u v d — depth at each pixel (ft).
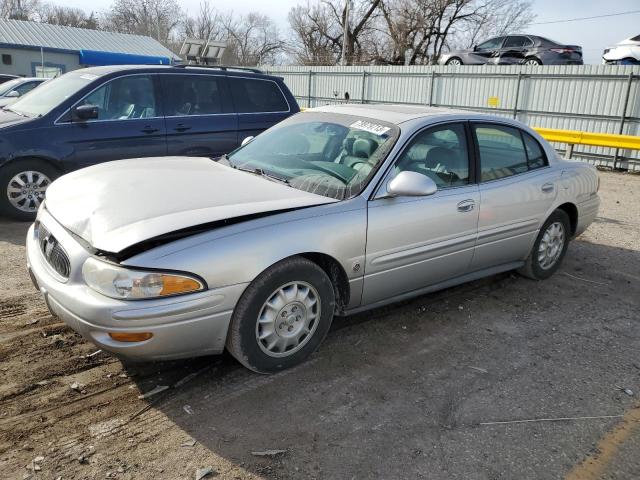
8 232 19.22
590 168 17.94
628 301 16.01
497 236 14.58
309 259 11.05
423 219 12.48
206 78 23.36
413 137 12.65
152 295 8.93
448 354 12.25
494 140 14.80
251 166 13.48
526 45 61.26
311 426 9.45
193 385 10.46
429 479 8.37
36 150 19.76
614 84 47.93
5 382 10.17
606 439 9.55
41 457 8.35
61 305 9.49
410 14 133.39
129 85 21.59
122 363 11.05
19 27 118.93
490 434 9.50
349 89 72.28
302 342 11.09
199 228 9.65
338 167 12.45
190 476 8.15
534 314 14.70
